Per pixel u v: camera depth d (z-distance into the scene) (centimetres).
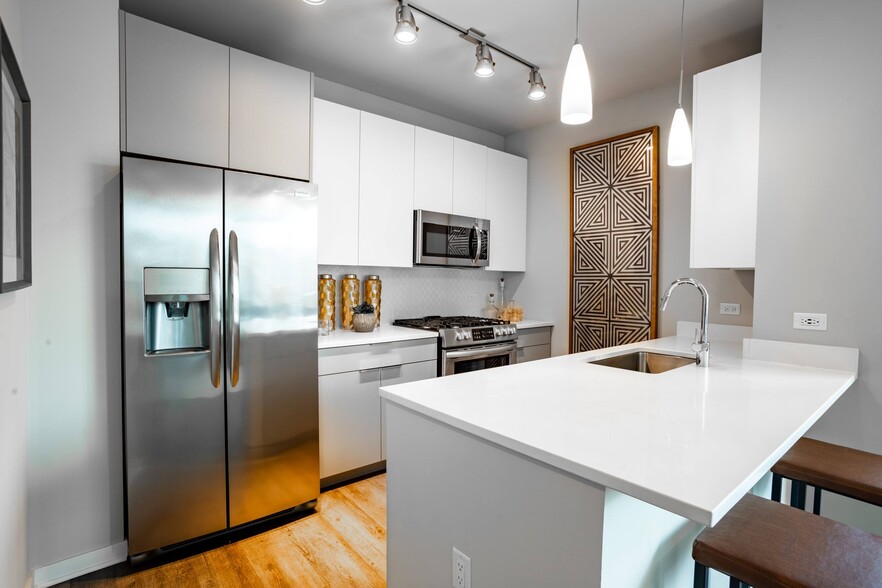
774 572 98
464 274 408
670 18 235
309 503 238
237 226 209
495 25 243
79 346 185
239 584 180
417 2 223
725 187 234
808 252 201
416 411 143
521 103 352
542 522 106
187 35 210
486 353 333
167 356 193
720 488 83
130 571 188
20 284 122
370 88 326
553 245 394
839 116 192
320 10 231
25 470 167
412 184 326
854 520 196
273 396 222
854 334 189
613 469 91
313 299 235
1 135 101
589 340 366
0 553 125
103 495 191
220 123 218
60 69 179
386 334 297
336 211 287
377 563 195
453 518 131
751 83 225
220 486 207
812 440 173
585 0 219
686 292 309
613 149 346
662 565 118
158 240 189
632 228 335
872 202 185
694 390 154
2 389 127
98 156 188
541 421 121
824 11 195
